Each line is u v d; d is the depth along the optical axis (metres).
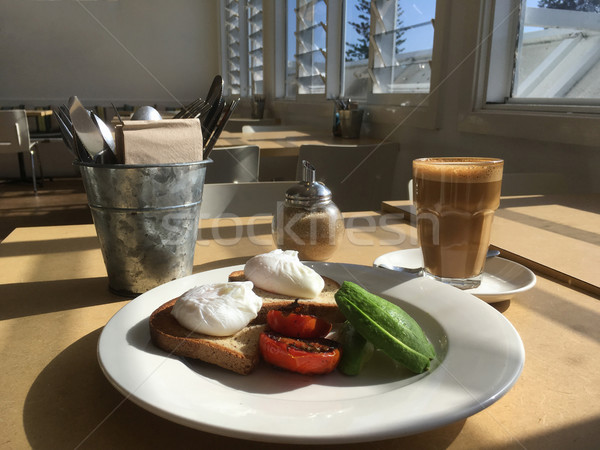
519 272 0.57
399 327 0.36
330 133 2.80
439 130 2.02
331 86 3.10
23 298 0.52
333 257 0.69
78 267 0.63
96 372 0.38
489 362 0.34
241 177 1.67
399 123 2.28
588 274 0.58
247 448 0.29
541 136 1.45
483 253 0.54
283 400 0.30
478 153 1.79
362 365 0.38
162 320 0.39
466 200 0.51
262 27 4.48
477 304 0.44
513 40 1.72
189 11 5.63
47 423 0.31
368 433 0.26
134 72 5.58
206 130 0.56
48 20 5.18
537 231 0.79
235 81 5.45
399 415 0.28
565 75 1.50
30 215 3.35
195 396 0.30
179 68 5.73
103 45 5.41
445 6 1.89
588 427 0.31
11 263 0.65
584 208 0.97
